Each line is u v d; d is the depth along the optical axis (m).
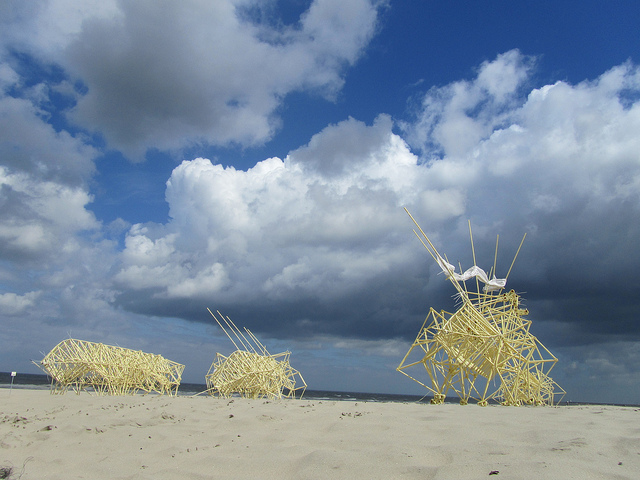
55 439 7.22
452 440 5.92
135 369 21.23
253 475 5.08
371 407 10.59
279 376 20.92
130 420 8.63
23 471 5.58
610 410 10.41
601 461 4.53
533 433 6.03
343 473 4.75
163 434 7.39
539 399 16.42
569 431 6.16
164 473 5.28
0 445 6.90
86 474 5.42
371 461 5.06
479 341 14.74
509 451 5.07
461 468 4.47
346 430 7.04
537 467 4.30
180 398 14.62
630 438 5.38
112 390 20.55
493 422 7.43
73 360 19.62
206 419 8.77
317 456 5.35
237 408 10.48
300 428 7.47
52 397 14.38
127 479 5.11
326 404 11.92
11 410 10.80
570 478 3.98
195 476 5.11
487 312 15.88
